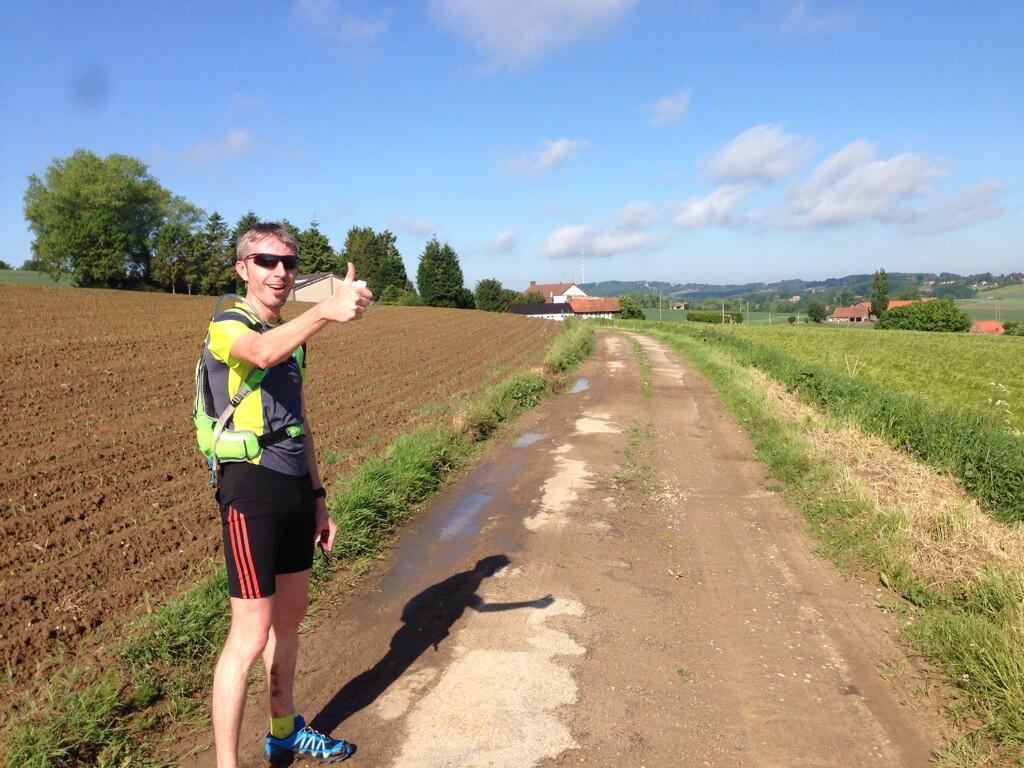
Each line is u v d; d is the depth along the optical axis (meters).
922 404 10.17
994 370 26.02
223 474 2.46
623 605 4.38
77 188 65.25
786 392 14.75
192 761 2.81
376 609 4.27
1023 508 6.49
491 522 6.07
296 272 2.65
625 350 27.94
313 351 21.00
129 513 6.07
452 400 12.64
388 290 79.19
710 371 18.92
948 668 3.54
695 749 2.92
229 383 2.44
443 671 3.52
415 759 2.81
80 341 16.80
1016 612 3.91
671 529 5.95
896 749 2.95
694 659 3.70
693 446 9.45
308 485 2.65
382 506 5.88
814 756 2.89
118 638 3.84
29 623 4.02
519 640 3.88
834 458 7.88
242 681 2.43
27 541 5.36
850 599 4.54
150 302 29.17
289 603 2.71
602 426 10.81
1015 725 2.99
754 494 7.09
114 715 3.06
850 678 3.53
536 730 3.02
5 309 22.00
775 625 4.13
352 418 10.80
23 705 3.13
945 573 4.68
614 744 2.94
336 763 2.78
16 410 10.05
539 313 100.88
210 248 66.06
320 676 3.47
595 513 6.36
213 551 5.20
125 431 9.16
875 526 5.54
